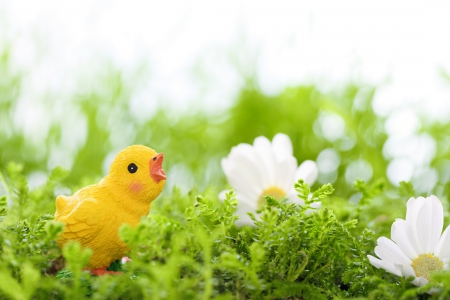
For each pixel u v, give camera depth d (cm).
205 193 56
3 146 75
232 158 50
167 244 45
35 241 43
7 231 44
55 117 79
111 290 41
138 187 45
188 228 44
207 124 82
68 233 44
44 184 55
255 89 80
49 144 77
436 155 66
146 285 41
